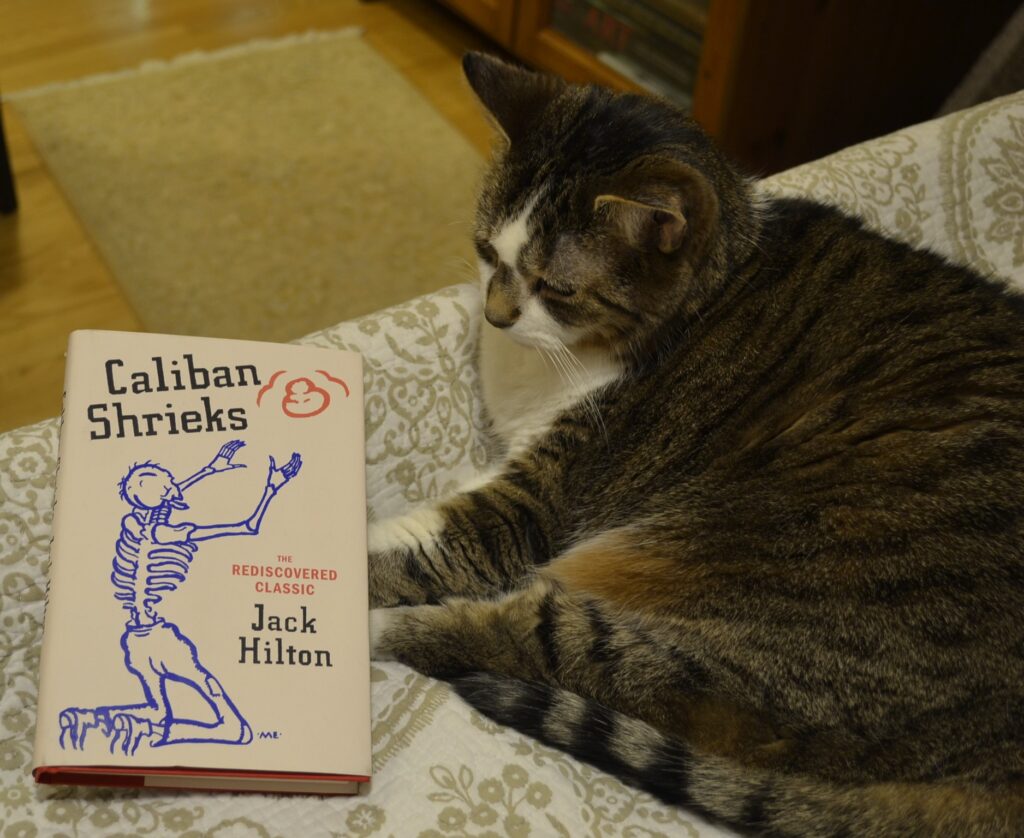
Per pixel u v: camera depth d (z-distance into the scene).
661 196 1.05
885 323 1.18
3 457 1.10
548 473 1.25
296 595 1.02
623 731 1.08
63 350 2.08
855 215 1.35
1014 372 1.12
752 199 1.25
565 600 1.17
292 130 2.61
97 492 1.01
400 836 1.00
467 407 1.36
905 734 1.04
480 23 2.75
